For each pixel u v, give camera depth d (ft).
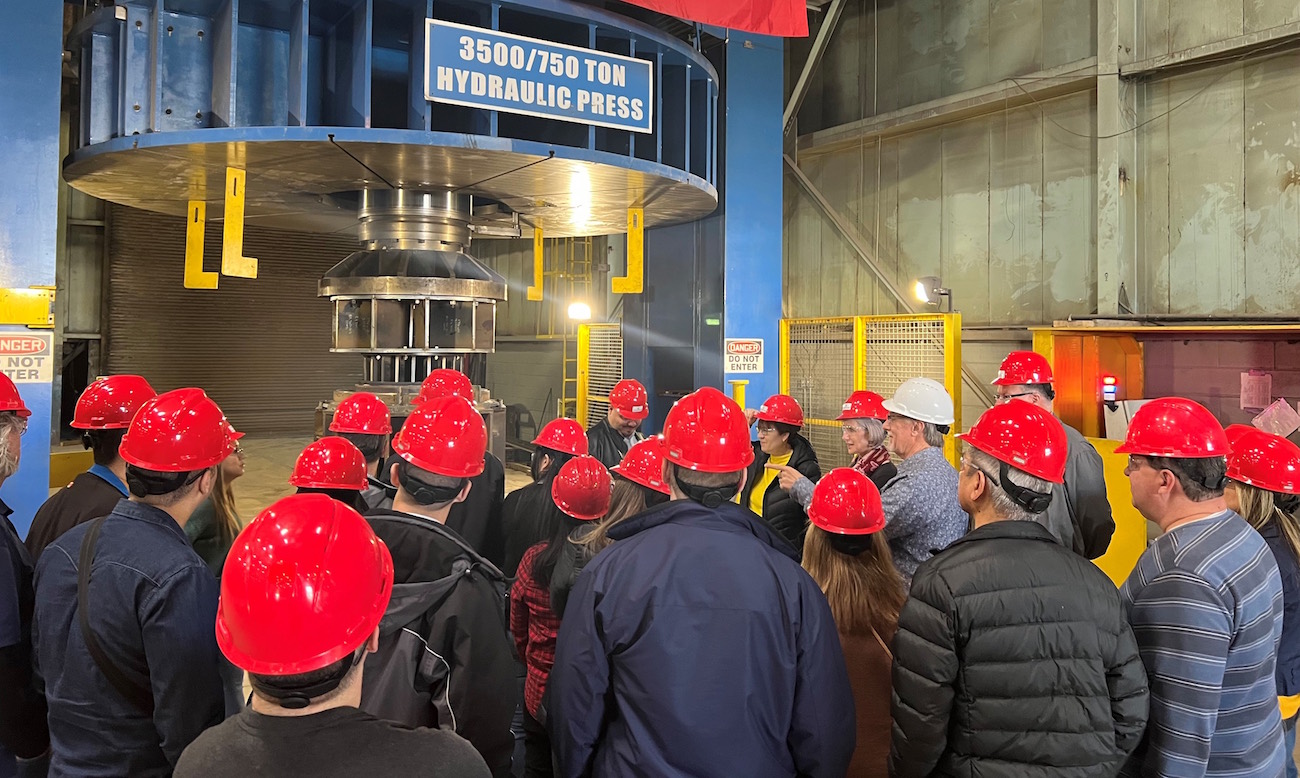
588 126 18.56
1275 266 26.25
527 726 9.63
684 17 19.92
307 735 4.20
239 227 18.08
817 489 8.32
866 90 39.88
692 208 23.62
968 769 6.43
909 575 11.38
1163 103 29.01
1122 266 29.53
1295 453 9.23
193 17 17.13
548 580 9.32
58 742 6.59
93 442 9.46
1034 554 6.56
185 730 6.43
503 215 22.81
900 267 38.34
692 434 6.80
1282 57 25.96
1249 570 6.97
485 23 17.48
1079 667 6.26
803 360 30.73
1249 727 7.11
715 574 6.22
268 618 4.11
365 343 19.35
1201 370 23.99
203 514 9.77
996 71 34.04
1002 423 7.06
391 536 6.73
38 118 15.74
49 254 15.92
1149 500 7.54
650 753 5.98
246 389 49.14
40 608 6.76
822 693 6.32
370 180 19.22
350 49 17.88
